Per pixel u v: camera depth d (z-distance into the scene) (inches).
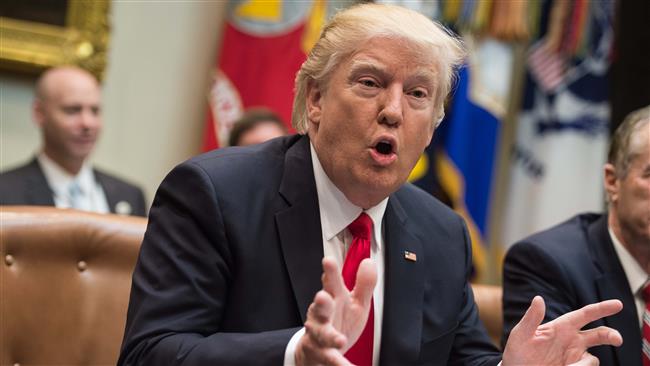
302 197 93.2
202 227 88.9
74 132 192.5
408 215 100.9
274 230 91.1
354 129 87.5
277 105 220.8
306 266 90.2
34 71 211.9
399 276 94.9
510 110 245.9
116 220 116.4
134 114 223.5
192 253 87.8
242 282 88.7
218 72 222.2
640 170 115.6
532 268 120.8
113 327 112.0
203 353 79.9
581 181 240.4
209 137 220.4
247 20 223.8
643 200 115.3
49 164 194.2
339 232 93.4
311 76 92.6
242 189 91.7
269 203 92.1
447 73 91.4
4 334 106.0
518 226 243.0
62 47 212.7
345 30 89.0
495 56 236.4
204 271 87.4
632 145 116.6
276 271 89.7
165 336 83.1
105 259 114.2
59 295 110.3
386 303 93.6
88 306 111.6
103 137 220.8
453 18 227.8
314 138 93.4
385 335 92.0
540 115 242.2
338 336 69.2
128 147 223.0
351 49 88.1
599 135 239.9
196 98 228.1
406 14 89.5
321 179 94.0
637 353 115.1
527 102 242.8
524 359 85.0
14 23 209.6
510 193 244.2
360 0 218.8
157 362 81.3
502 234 244.8
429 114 90.0
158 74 225.6
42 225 110.9
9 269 108.0
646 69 223.0
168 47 226.4
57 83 193.9
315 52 91.8
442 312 97.3
